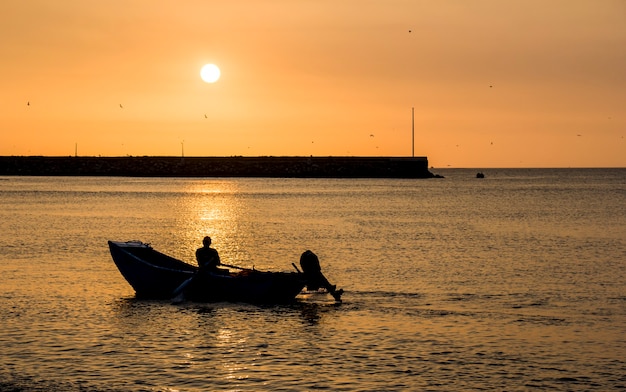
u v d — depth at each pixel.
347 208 101.25
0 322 27.42
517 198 133.12
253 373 21.77
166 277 32.44
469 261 45.38
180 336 25.75
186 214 88.44
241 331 26.52
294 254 49.34
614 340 25.53
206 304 31.09
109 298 32.19
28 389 20.31
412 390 20.47
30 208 97.38
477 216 86.88
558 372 22.08
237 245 54.91
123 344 24.61
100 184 190.50
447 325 27.50
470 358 23.34
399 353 23.81
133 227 70.06
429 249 52.22
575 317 28.92
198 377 21.39
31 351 23.69
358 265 43.31
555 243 56.88
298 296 32.81
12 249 50.53
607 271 41.22
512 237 61.50
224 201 117.69
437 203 115.38
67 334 25.78
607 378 21.58
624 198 133.62
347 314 29.33
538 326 27.42
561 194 150.50
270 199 124.62
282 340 25.34
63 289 34.22
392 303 31.55
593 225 74.38
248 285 31.44
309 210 96.88
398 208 102.06
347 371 22.02
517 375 21.78
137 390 20.33
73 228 68.44
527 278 38.53
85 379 21.11
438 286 35.81
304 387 20.62
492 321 28.20
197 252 32.75
